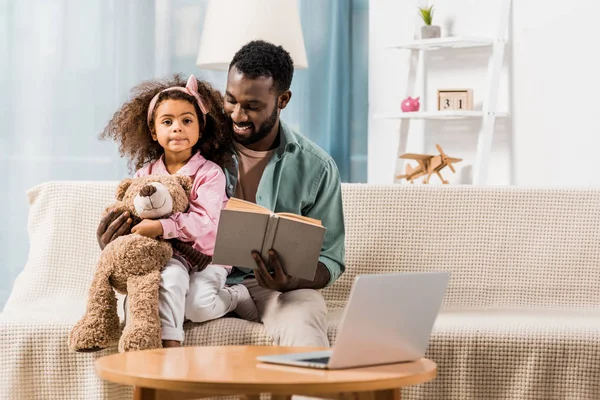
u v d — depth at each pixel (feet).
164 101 7.26
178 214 6.82
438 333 6.88
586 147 10.66
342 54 13.82
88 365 6.91
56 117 12.59
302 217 6.48
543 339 6.84
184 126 7.21
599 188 8.34
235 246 6.40
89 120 12.71
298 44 11.54
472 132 12.19
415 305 5.00
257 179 7.57
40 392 6.96
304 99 13.78
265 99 7.15
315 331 6.61
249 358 5.12
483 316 7.43
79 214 8.36
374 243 8.29
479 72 12.10
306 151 7.55
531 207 8.30
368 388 4.48
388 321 4.87
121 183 6.98
